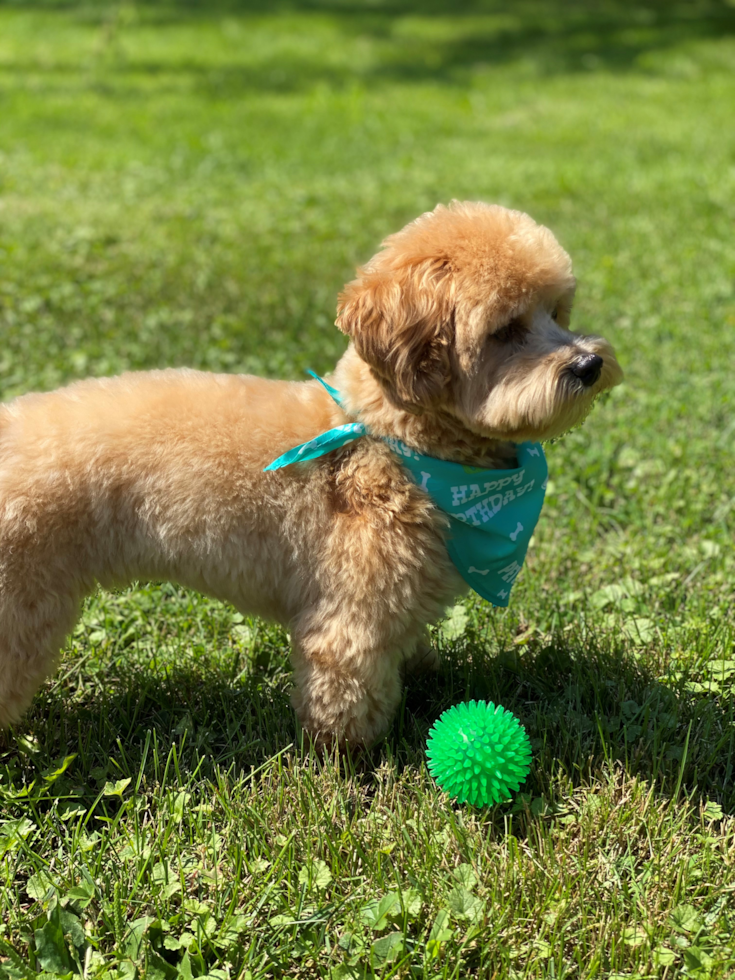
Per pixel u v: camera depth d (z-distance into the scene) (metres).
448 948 0.81
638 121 3.67
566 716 0.99
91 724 0.99
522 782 0.90
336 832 0.89
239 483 0.91
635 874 0.86
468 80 4.56
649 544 1.22
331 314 1.83
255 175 2.85
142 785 0.95
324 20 5.86
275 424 0.92
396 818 0.90
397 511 0.91
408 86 4.39
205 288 1.96
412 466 0.92
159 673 1.05
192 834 0.90
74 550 0.91
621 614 1.11
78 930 0.82
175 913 0.84
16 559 0.89
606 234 2.26
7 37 4.89
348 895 0.85
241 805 0.91
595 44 5.32
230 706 1.02
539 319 0.94
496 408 0.91
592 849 0.88
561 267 0.93
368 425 0.92
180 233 2.27
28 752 0.96
